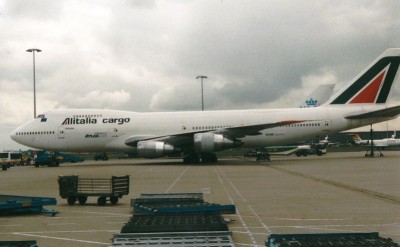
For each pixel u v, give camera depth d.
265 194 20.53
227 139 47.69
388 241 8.62
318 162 50.75
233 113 52.03
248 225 12.74
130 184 27.12
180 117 51.75
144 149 48.22
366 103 53.38
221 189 23.09
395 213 14.52
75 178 18.52
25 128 52.62
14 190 24.89
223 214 14.40
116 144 51.72
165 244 9.07
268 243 8.88
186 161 53.28
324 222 13.04
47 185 28.06
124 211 16.36
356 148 126.00
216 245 8.94
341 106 53.12
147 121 51.72
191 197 17.30
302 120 51.81
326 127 52.16
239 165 47.59
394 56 53.25
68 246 10.49
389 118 53.34
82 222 13.91
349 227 12.20
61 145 52.06
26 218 14.88
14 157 79.62
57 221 14.18
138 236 9.88
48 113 53.19
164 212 13.80
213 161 52.88
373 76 53.25
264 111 52.31
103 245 10.57
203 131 48.78
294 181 27.00
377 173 32.34
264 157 61.25
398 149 126.31
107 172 39.31
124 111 53.00
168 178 31.19
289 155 91.00
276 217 14.06
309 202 17.48
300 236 9.17
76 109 53.31
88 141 51.81
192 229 10.79
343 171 35.16
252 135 50.09
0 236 11.82
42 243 10.88
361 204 16.72
